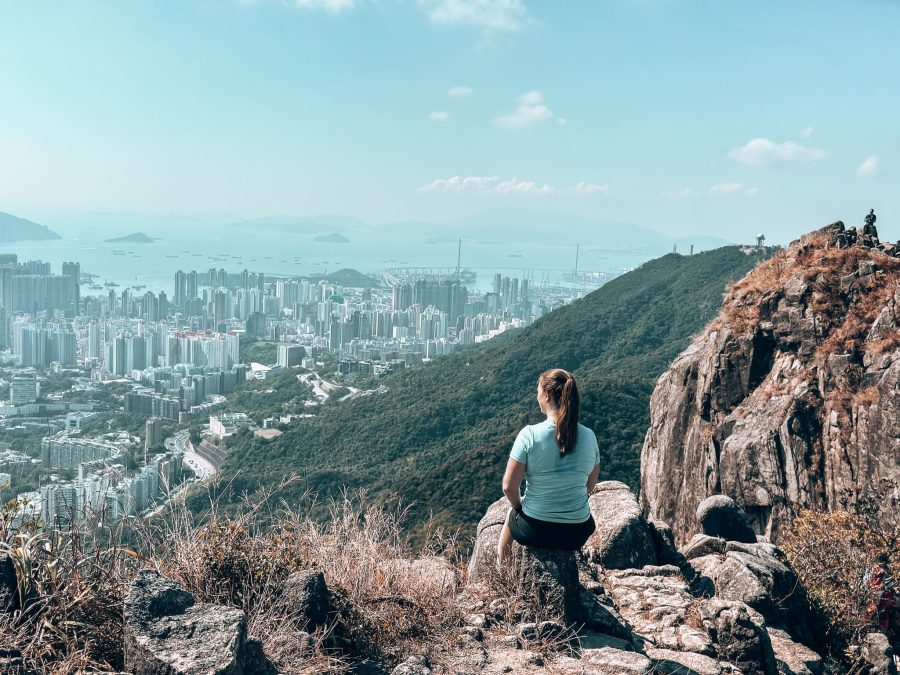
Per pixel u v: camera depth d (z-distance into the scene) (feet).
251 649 9.14
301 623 10.82
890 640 19.25
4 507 10.60
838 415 45.57
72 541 10.54
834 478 44.19
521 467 13.01
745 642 12.94
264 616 10.68
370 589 12.86
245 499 13.37
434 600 13.26
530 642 12.39
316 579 11.41
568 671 11.51
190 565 11.54
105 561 10.75
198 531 12.09
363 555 13.44
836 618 18.02
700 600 15.12
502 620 13.26
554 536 13.04
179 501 12.77
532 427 13.19
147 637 8.64
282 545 13.01
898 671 16.61
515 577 13.64
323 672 10.00
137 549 11.32
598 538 17.85
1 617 8.98
